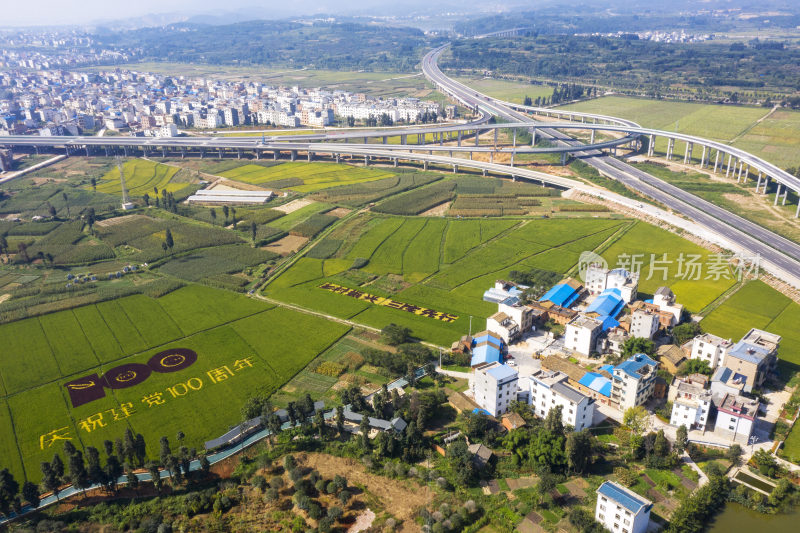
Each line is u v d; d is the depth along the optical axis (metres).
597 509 176.75
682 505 180.75
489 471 198.62
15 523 182.88
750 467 199.88
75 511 187.38
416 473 197.50
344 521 180.00
